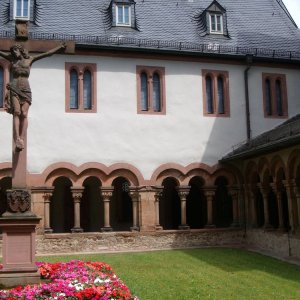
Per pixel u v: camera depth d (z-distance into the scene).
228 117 22.44
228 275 13.60
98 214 24.31
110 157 20.77
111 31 21.97
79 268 10.69
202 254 18.30
